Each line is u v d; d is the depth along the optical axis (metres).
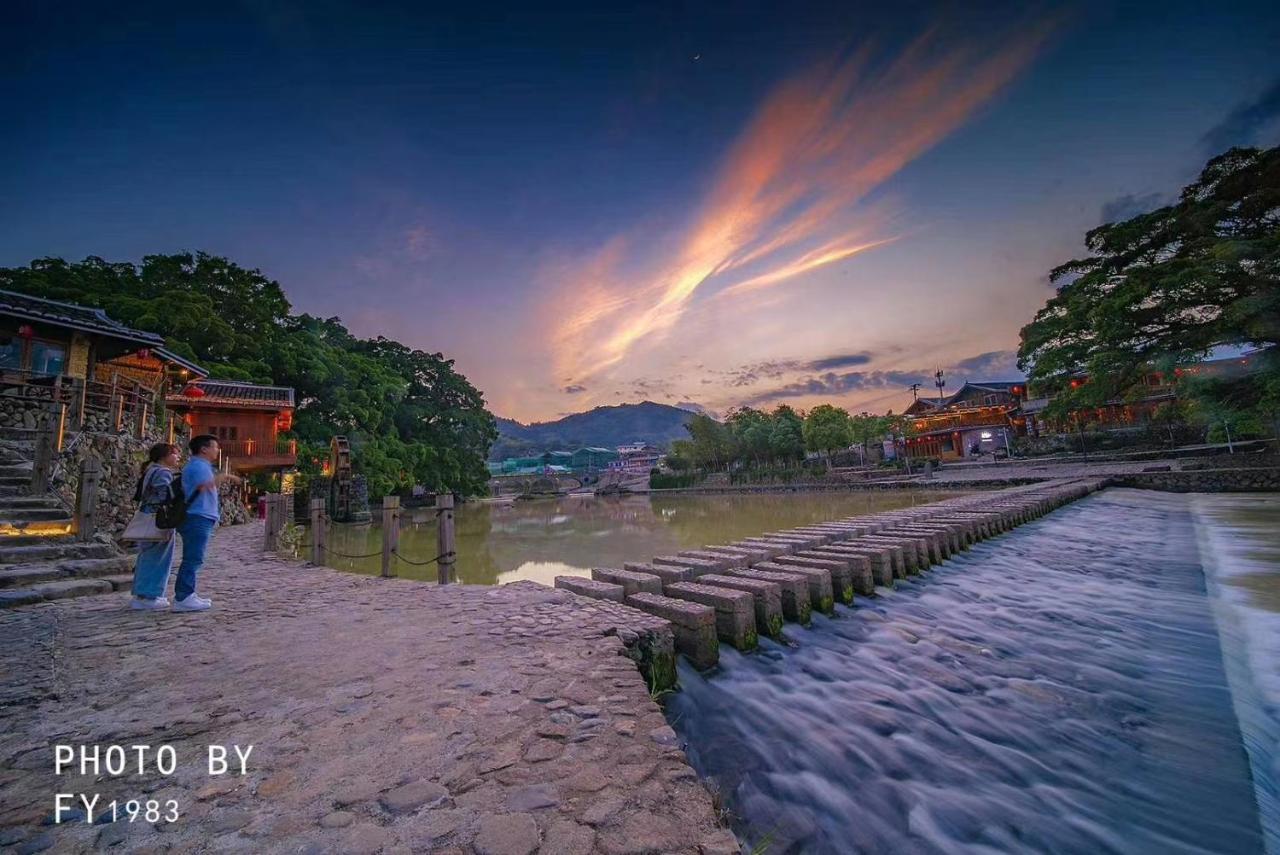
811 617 6.83
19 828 1.79
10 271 23.67
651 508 41.56
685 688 4.63
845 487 45.44
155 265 29.83
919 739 4.14
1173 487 24.48
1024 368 26.44
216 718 2.76
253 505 26.38
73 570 6.63
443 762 2.27
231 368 27.33
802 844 2.91
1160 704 4.75
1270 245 16.77
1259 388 19.56
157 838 1.75
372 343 53.09
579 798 2.00
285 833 1.77
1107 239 21.67
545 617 4.89
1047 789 3.51
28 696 3.09
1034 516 17.22
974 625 6.99
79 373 14.90
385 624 4.80
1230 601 7.77
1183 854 2.92
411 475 40.00
